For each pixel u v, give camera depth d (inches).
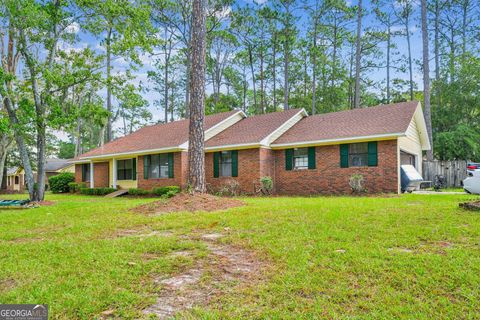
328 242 193.8
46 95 560.1
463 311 113.5
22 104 531.5
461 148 866.8
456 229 213.0
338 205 349.4
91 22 599.2
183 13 1155.3
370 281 138.2
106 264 169.3
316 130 701.3
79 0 562.6
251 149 688.4
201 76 424.2
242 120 899.4
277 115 839.1
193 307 121.5
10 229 279.9
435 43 1286.9
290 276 145.5
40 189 575.8
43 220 327.0
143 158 810.8
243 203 392.8
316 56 1304.1
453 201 376.2
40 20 524.1
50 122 546.0
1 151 735.7
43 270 164.6
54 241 225.3
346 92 1414.9
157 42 664.4
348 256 166.6
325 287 134.1
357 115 722.2
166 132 892.0
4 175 1261.1
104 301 127.6
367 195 553.6
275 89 1533.0
